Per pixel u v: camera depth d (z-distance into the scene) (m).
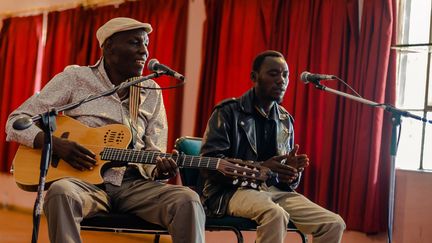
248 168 2.39
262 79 2.70
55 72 6.25
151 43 5.30
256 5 4.57
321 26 4.14
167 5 5.22
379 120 3.78
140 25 2.56
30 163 2.40
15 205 6.59
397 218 3.76
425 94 3.88
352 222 3.83
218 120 2.66
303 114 4.17
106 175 2.42
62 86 2.54
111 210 2.42
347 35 4.02
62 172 2.37
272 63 2.70
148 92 2.65
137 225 2.38
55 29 6.29
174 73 2.41
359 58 3.92
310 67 4.17
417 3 3.96
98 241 4.70
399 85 3.97
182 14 5.14
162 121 2.66
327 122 4.01
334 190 3.98
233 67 4.68
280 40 4.35
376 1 3.87
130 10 5.52
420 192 3.68
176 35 5.12
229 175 2.37
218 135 2.62
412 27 3.97
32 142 2.40
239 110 2.71
